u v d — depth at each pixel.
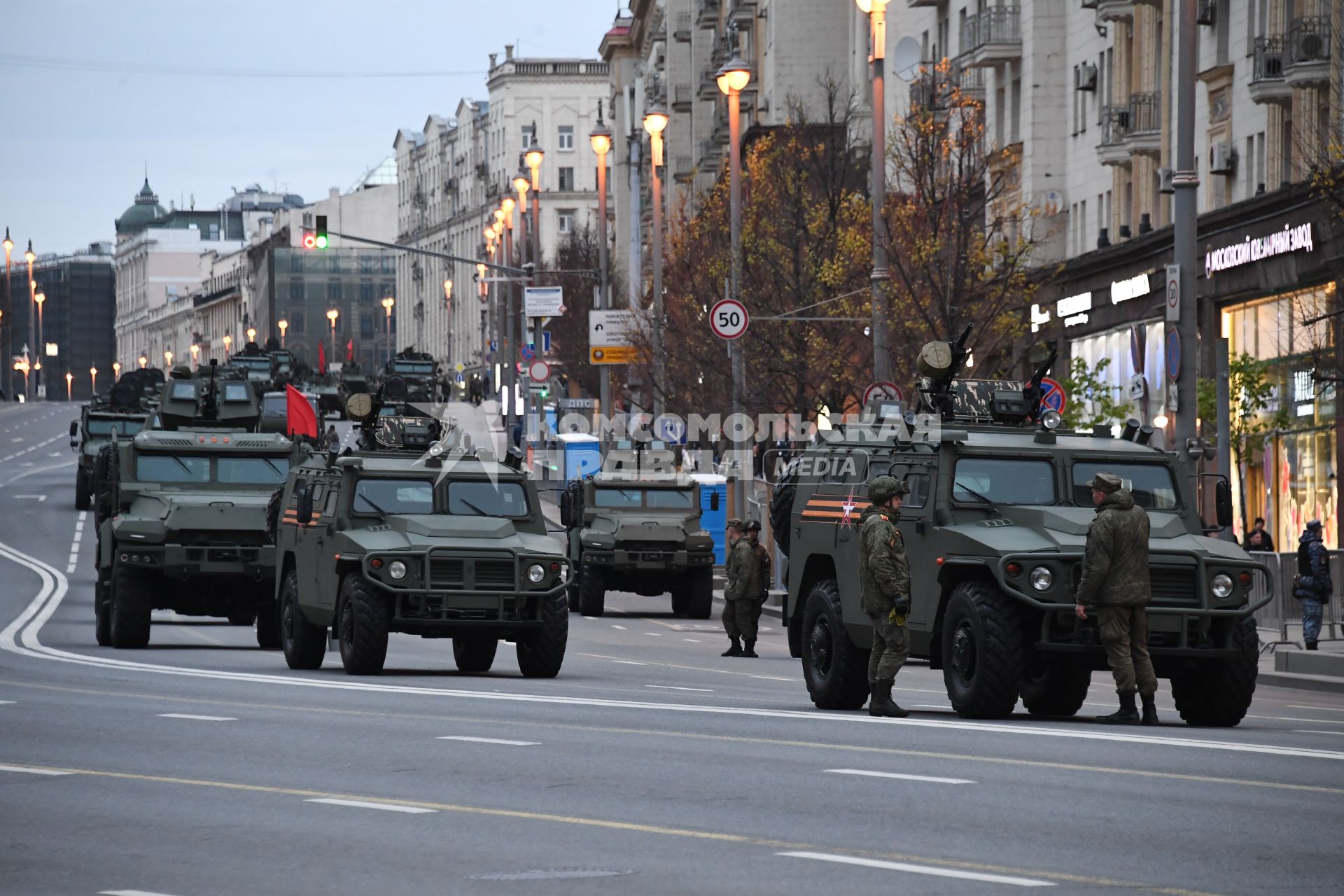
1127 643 48.44
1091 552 47.97
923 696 63.69
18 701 54.38
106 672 65.75
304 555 69.00
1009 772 37.62
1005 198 151.88
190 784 36.59
